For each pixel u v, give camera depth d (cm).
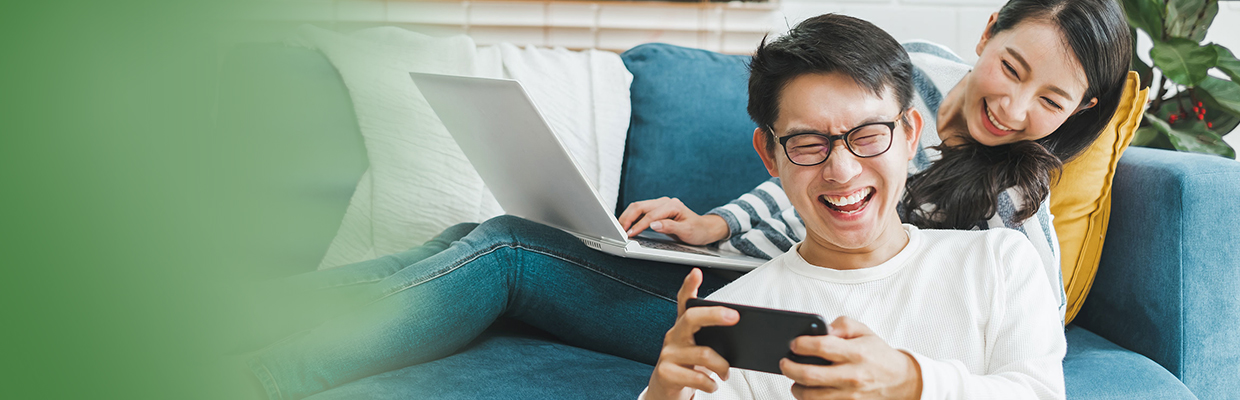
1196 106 144
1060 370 76
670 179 145
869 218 82
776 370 65
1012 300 80
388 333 94
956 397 67
